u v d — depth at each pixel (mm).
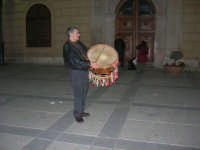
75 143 2807
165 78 7812
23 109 4195
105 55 3340
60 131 3178
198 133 3137
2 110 4121
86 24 11438
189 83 6887
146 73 8992
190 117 3795
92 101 4801
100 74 3312
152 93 5547
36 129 3242
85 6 11336
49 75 8398
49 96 5199
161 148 2689
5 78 7625
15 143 2795
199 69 10008
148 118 3736
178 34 10266
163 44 10609
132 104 4582
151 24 11188
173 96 5258
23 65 11594
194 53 10156
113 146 2730
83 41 11570
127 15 11398
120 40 10484
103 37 11305
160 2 10500
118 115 3887
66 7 11625
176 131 3201
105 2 11086
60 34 11891
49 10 11938
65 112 4035
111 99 4980
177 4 10117
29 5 12211
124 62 11617
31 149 2643
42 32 12258
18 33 12609
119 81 7176
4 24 12742
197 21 10000
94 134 3084
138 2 11172
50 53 12156
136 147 2711
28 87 6199
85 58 3314
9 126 3350
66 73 8930
